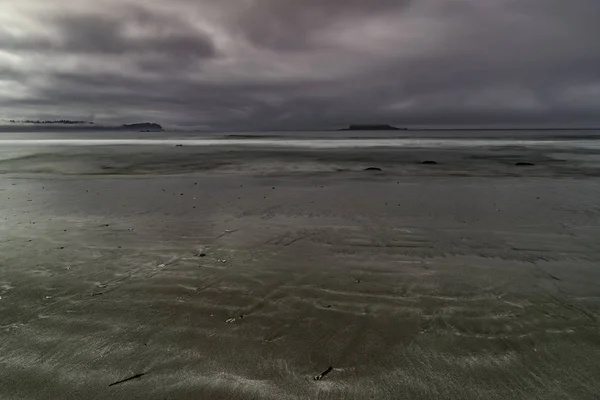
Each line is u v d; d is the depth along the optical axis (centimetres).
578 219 876
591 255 628
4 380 325
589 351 357
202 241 721
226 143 5897
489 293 486
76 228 816
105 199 1170
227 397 300
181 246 690
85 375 330
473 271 563
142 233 777
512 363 342
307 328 404
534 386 312
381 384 315
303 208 1023
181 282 526
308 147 4538
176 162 2544
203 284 520
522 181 1566
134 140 7375
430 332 393
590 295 476
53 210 1005
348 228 812
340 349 365
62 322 420
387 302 463
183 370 335
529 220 870
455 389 309
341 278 540
